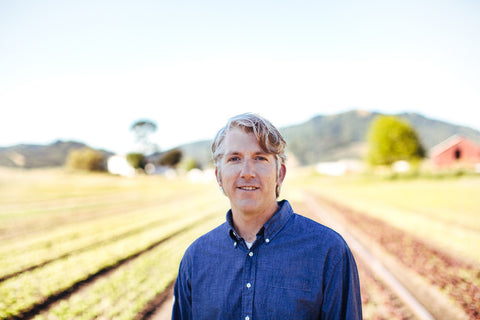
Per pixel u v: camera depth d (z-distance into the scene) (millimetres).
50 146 103750
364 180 52281
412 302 5113
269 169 1511
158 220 14594
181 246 9031
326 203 22453
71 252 7977
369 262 7344
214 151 1646
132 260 7441
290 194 31344
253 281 1380
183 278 1622
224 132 1581
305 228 1454
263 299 1346
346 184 49781
